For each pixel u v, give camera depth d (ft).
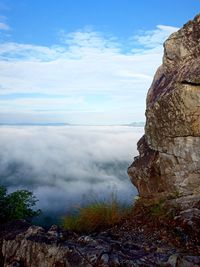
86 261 20.49
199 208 24.53
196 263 19.52
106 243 22.47
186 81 25.45
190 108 25.39
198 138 25.63
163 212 25.53
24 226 27.04
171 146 27.07
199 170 25.66
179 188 26.78
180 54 28.91
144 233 24.49
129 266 19.58
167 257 20.48
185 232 22.76
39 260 22.44
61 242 22.94
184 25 29.45
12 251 24.21
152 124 28.19
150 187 29.71
